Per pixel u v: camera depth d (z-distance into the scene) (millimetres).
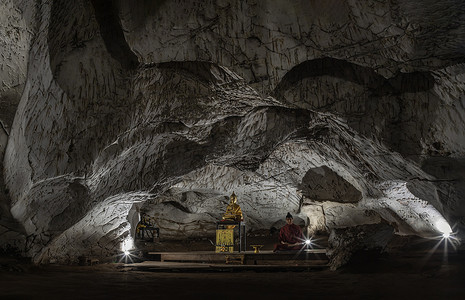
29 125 7117
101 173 7984
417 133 7688
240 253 9914
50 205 7773
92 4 6754
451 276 5980
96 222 9273
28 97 7137
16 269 6828
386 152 8359
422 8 5637
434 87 7301
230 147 9461
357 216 13195
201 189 13594
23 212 7586
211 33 6926
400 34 6238
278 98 7855
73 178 7520
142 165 9016
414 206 10594
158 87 7824
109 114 7492
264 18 6801
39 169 7250
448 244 10078
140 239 13969
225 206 14688
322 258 9336
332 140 9938
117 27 6996
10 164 7598
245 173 13148
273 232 15344
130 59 7297
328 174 12445
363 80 7719
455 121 7344
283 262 9336
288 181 12930
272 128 9273
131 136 8086
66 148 7336
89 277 6652
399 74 7504
